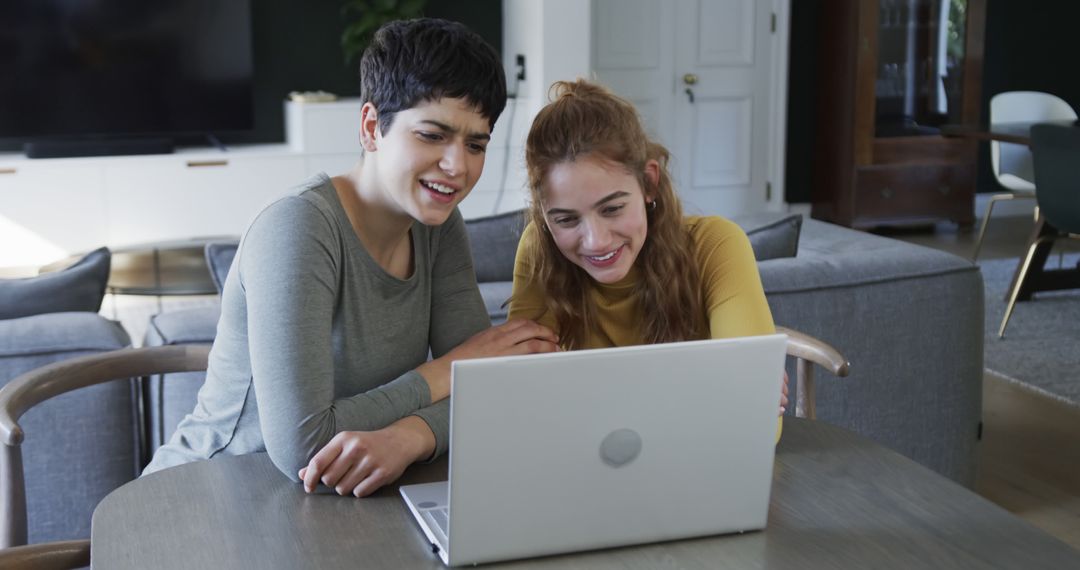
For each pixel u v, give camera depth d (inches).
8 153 236.8
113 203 227.8
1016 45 296.0
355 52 251.1
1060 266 220.5
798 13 283.4
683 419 47.3
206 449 64.1
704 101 281.6
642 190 62.7
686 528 49.1
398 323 65.4
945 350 112.7
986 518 51.7
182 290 168.2
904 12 269.7
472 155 60.7
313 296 57.9
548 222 62.4
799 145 291.0
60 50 231.8
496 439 45.1
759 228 115.3
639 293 68.7
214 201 234.7
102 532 50.3
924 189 276.8
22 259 223.9
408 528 51.0
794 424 64.7
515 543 46.9
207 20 239.5
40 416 87.6
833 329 107.3
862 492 54.7
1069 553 48.1
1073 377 161.0
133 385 90.5
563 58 245.1
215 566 47.0
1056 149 176.2
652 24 274.1
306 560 47.7
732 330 65.5
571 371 45.1
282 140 259.4
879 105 272.7
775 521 51.5
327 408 57.2
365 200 62.9
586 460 46.6
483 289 100.3
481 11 265.4
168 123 241.6
